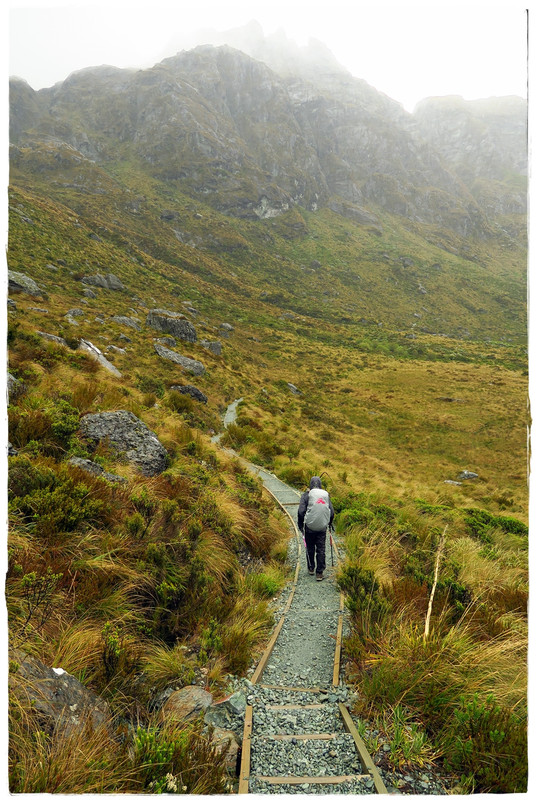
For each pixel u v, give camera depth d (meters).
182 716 2.71
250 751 2.44
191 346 40.78
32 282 35.00
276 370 59.84
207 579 4.29
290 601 5.18
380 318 131.75
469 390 54.50
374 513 9.12
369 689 2.97
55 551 3.48
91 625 3.16
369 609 3.93
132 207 141.75
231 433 18.42
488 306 158.00
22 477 4.04
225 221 172.50
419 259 187.25
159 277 84.31
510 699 2.76
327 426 36.31
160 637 3.56
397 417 43.91
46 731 2.12
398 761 2.37
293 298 125.62
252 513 7.29
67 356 12.96
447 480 27.09
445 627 3.64
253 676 3.48
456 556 7.09
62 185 137.88
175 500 5.17
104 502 4.30
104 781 1.96
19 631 2.65
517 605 4.55
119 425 7.33
